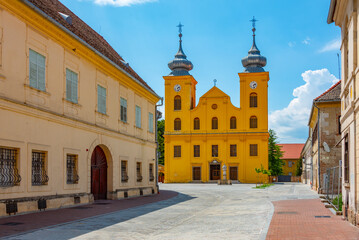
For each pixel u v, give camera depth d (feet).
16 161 54.65
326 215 54.65
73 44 70.08
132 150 100.78
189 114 244.63
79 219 51.37
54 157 63.67
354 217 43.93
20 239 36.09
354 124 43.91
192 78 251.60
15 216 52.11
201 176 239.71
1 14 52.08
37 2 63.31
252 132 234.58
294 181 328.70
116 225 47.09
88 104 76.84
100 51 81.05
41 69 61.36
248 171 233.55
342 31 51.70
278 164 314.55
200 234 40.16
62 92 67.26
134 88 102.37
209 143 240.73
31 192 57.16
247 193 119.55
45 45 62.49
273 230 41.06
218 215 58.34
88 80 77.20
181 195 111.24
